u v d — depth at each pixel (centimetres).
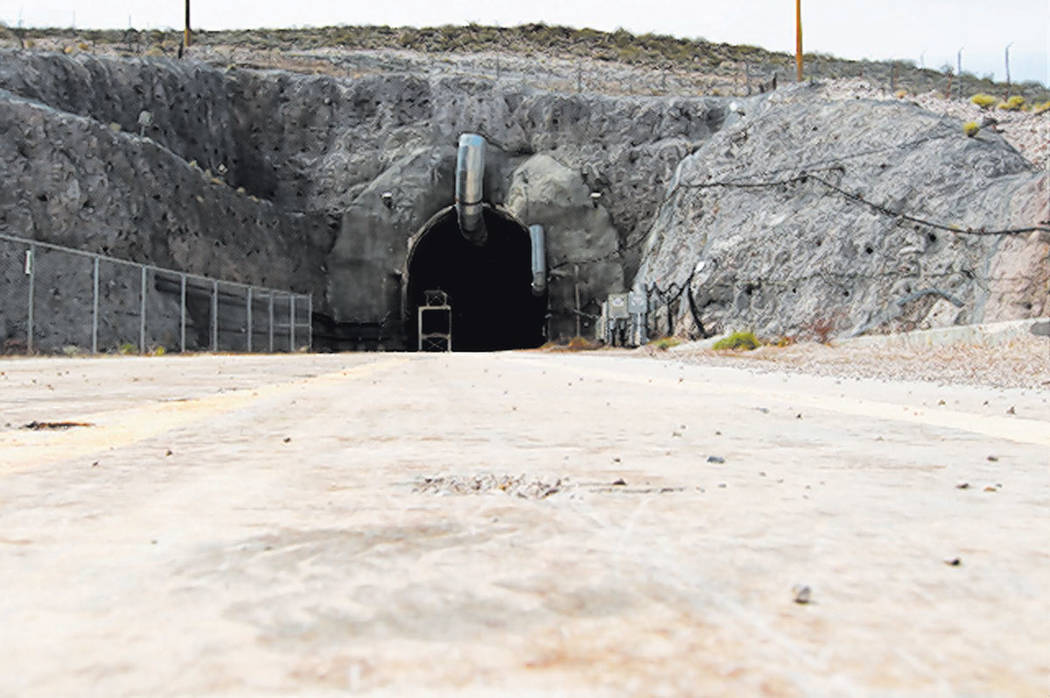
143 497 279
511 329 7369
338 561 189
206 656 125
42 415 633
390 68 7325
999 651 129
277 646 130
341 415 640
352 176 6103
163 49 7350
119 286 4316
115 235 4338
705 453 414
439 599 158
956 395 970
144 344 4281
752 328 3928
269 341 5372
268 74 6222
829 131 4219
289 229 5816
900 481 324
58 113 4253
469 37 9294
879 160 3716
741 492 293
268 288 5497
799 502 273
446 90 6269
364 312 5978
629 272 5831
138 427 542
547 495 285
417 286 6419
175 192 4822
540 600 158
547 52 8994
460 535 219
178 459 384
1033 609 153
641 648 129
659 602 157
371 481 316
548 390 1002
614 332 5316
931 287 3067
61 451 414
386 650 128
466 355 3906
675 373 1653
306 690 110
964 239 3003
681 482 316
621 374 1549
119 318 4266
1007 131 3566
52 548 203
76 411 673
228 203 5291
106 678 114
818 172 4019
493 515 248
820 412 695
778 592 164
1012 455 412
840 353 2634
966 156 3322
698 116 6075
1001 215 2892
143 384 1159
